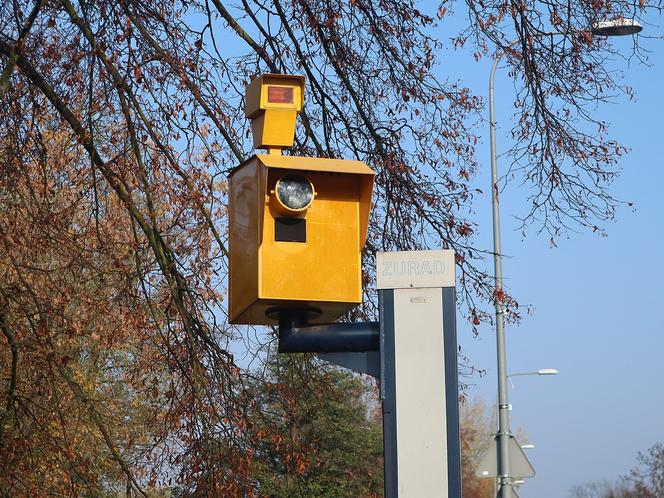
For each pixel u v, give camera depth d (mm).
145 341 16250
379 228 16984
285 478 15477
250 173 7246
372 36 17250
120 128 14766
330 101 17484
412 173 17047
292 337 7031
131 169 14672
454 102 17391
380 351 6684
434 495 6484
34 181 16875
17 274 16688
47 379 16547
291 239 7113
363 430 23734
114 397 24984
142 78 14523
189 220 15195
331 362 6965
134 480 15375
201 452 14445
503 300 16703
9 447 16469
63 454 16438
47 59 14828
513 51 16703
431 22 17188
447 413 6559
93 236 16719
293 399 15836
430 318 6684
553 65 16516
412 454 6527
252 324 7551
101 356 24828
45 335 15914
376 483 16469
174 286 14812
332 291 7090
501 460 25250
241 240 7309
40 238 15734
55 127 15977
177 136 15094
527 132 17000
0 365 18547
